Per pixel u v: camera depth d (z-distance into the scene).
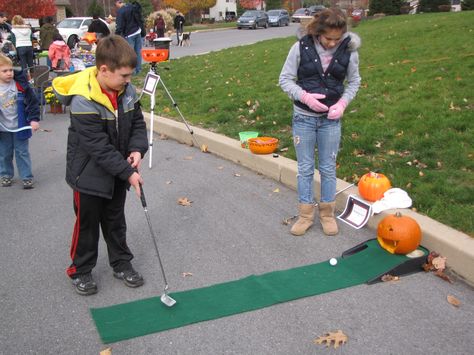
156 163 6.80
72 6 55.78
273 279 3.75
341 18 3.87
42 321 3.28
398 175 5.18
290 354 2.94
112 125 3.34
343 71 4.13
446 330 3.14
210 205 5.24
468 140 5.71
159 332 3.15
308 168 4.43
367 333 3.12
